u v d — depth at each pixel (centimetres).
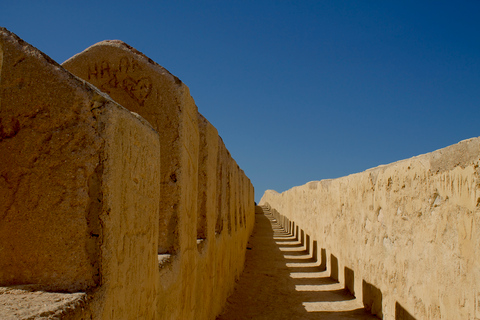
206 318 471
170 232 338
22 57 200
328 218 919
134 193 222
